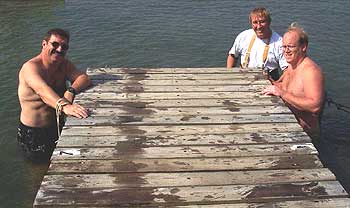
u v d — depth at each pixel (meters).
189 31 13.17
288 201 4.26
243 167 4.79
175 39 12.55
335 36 12.61
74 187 4.39
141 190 4.39
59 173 4.62
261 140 5.32
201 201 4.26
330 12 14.64
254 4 15.70
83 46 11.98
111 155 4.96
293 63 6.48
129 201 4.23
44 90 6.29
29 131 6.98
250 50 7.90
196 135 5.44
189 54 11.55
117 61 11.09
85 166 4.74
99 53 11.53
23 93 6.78
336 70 10.50
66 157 4.90
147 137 5.37
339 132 7.91
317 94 6.19
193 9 15.28
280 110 6.10
